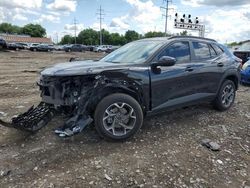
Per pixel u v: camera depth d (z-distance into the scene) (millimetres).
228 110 6801
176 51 5535
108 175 3855
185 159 4367
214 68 6133
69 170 3941
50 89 4727
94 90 4539
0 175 3807
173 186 3691
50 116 4992
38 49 45719
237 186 3793
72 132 4398
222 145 4934
